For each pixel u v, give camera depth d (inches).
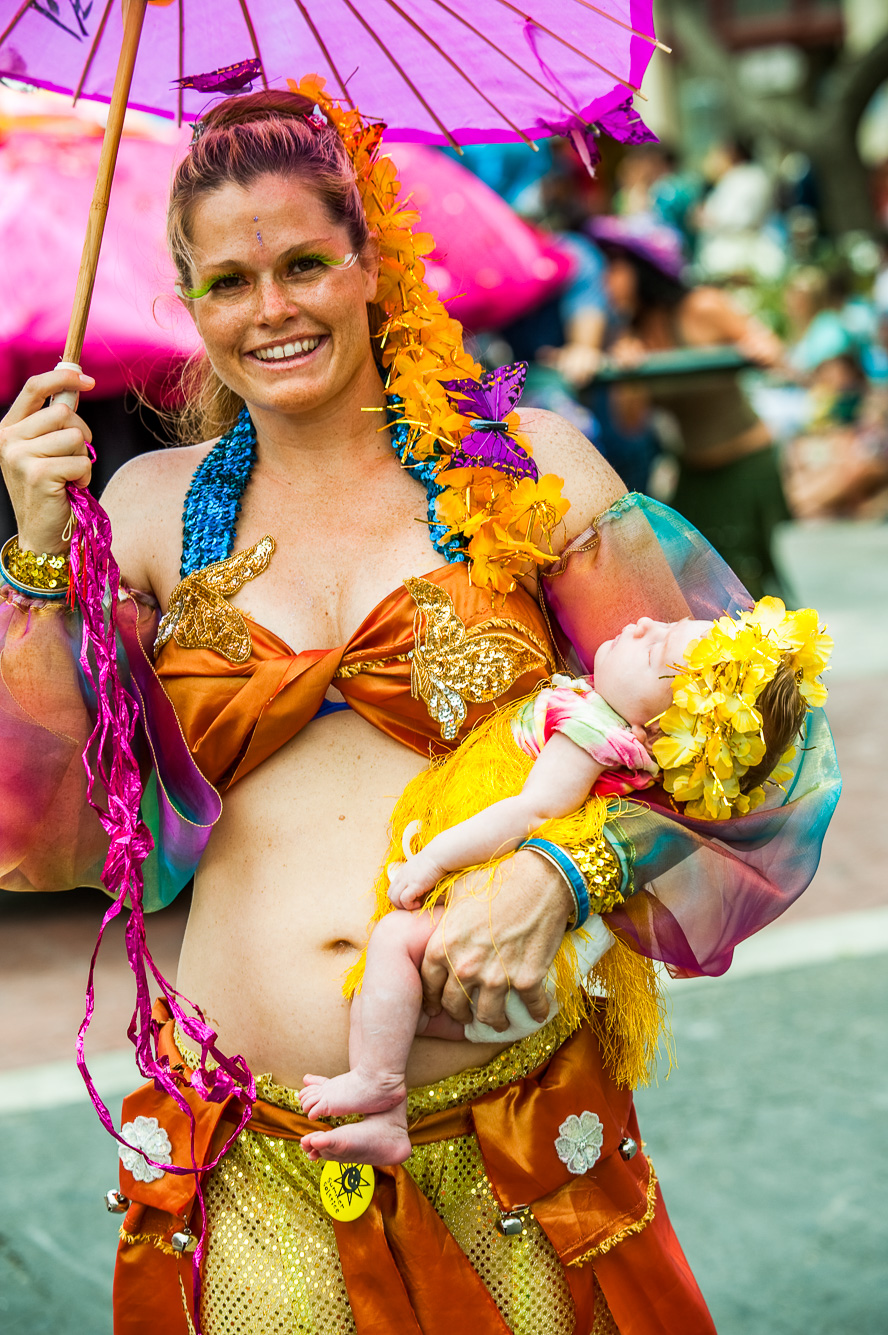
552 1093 79.9
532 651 81.2
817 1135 148.5
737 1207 137.9
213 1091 76.5
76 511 76.4
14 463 76.4
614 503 85.1
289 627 80.4
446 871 77.5
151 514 84.8
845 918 198.4
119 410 175.3
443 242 211.5
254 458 84.2
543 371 287.1
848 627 350.3
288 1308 77.7
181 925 206.8
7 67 86.7
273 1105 79.9
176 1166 80.0
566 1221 79.5
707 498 296.8
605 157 423.8
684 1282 82.9
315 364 77.4
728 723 76.9
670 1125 152.1
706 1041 168.4
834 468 505.0
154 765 81.9
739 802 80.0
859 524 501.7
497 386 81.2
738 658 76.3
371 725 81.2
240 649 79.7
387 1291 76.4
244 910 81.4
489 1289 79.3
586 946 78.1
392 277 82.4
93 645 79.7
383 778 80.8
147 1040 75.2
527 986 75.6
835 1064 161.2
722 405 291.3
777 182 791.1
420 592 79.7
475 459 80.6
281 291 75.9
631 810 78.3
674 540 83.7
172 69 87.4
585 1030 82.8
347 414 81.7
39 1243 138.2
